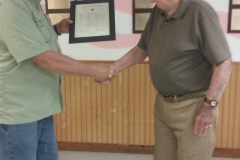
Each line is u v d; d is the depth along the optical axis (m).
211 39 1.61
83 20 2.20
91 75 1.84
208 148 1.81
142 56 2.11
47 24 1.81
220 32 1.64
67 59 1.73
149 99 2.89
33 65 1.74
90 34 2.18
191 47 1.68
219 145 2.89
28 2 1.69
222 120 2.85
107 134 3.01
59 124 3.05
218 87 1.65
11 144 1.77
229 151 2.88
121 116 2.96
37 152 2.00
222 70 1.63
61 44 2.87
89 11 2.21
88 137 3.04
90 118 3.00
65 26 2.18
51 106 1.84
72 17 2.21
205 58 1.73
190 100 1.78
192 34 1.66
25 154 1.79
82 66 1.78
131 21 2.76
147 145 2.98
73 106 3.00
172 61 1.74
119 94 2.92
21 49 1.61
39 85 1.77
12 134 1.75
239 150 2.87
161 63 1.78
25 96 1.74
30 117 1.76
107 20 2.20
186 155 1.83
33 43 1.63
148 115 2.92
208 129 1.72
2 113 1.75
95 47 2.85
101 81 1.91
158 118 2.01
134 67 2.85
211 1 2.65
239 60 2.73
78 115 3.01
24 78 1.73
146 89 2.87
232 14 2.65
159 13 1.88
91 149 3.05
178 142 1.87
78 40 2.17
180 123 1.82
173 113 1.84
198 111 1.75
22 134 1.76
